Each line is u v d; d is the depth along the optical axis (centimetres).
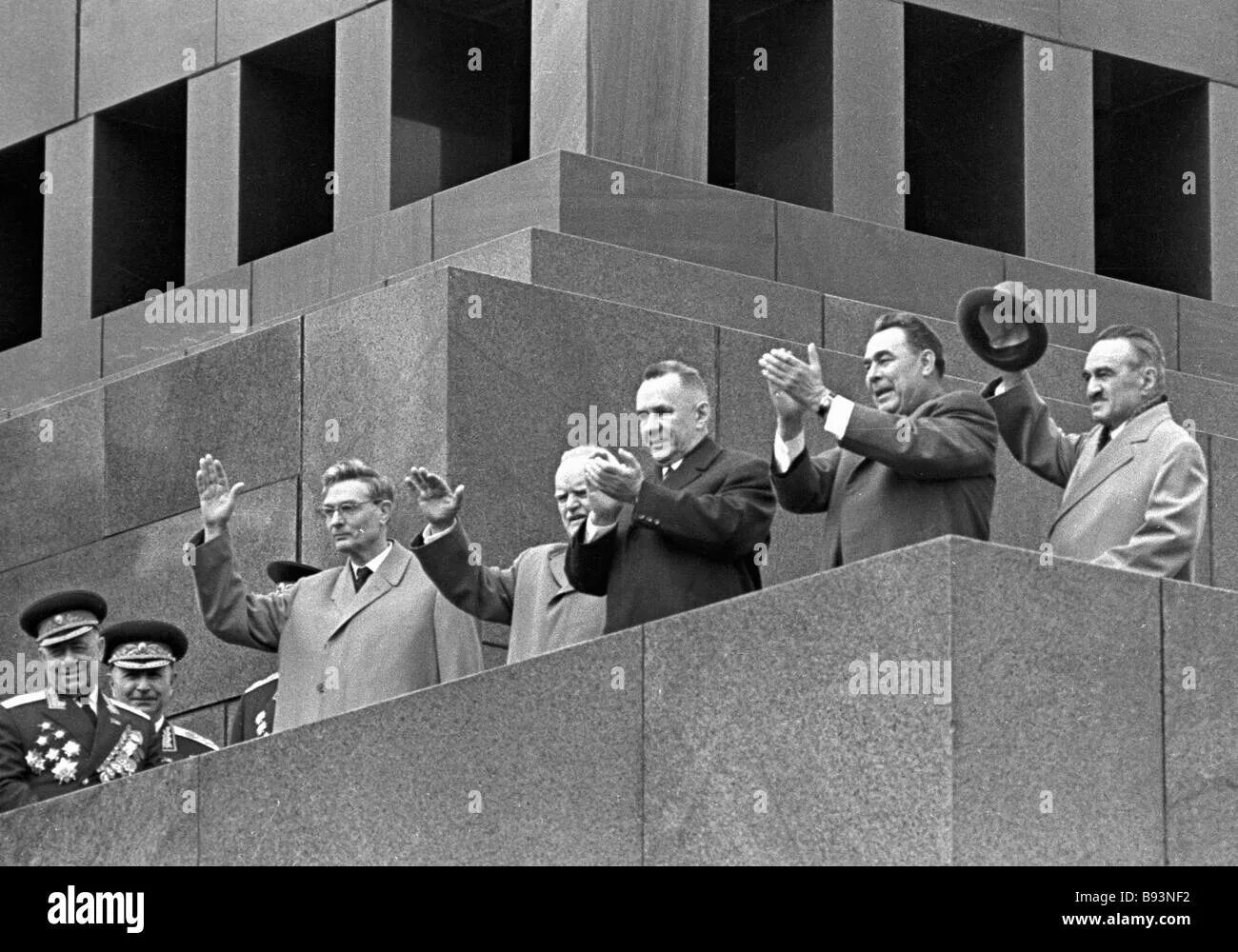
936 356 1623
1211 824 1486
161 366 2303
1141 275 2581
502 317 2111
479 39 2442
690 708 1556
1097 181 2606
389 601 1786
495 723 1644
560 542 2070
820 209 2366
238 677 2188
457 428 2078
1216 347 2480
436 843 1653
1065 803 1454
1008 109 2478
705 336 2177
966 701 1445
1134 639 1492
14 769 1873
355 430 2147
